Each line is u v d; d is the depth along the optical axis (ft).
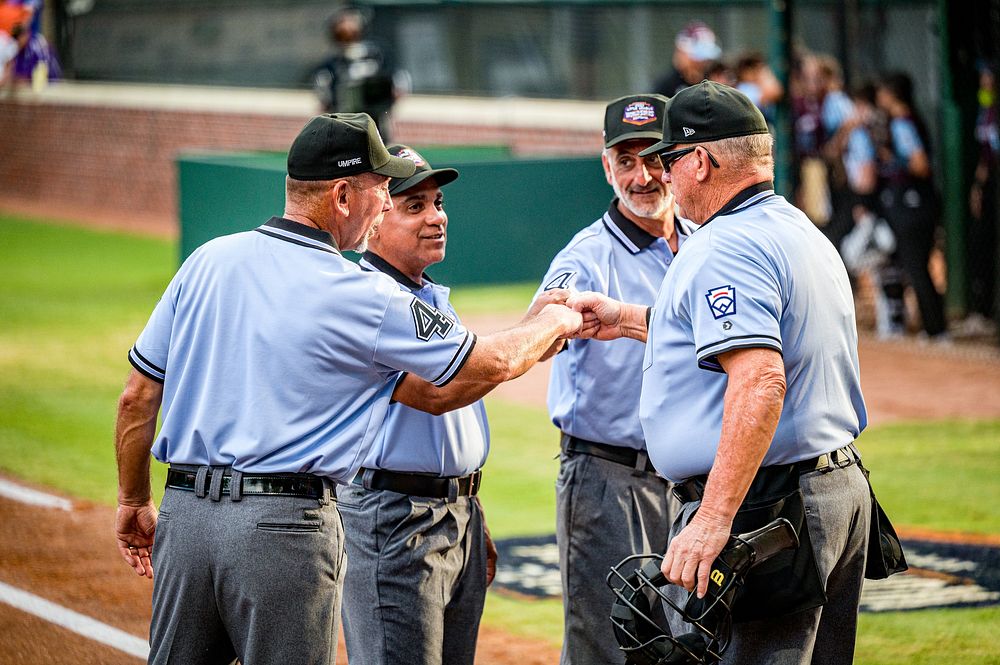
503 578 72.95
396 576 46.06
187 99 259.39
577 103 213.46
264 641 39.78
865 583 70.79
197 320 41.16
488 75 226.79
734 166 41.01
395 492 46.32
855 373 42.32
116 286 179.83
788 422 40.11
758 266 39.29
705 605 37.86
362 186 41.39
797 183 144.66
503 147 200.85
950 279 142.51
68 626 65.46
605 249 52.13
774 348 38.37
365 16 238.07
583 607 50.98
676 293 40.63
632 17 204.13
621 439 50.06
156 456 42.22
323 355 40.09
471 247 168.04
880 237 139.13
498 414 112.78
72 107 283.79
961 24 135.23
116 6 286.46
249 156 182.09
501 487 91.09
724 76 149.59
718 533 37.50
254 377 40.09
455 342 41.06
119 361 131.95
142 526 44.80
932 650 60.85
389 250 48.08
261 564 39.45
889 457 95.76
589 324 48.19
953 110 138.41
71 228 247.50
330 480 40.75
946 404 112.16
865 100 138.92
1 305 164.14
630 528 50.42
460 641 48.96
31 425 107.04
